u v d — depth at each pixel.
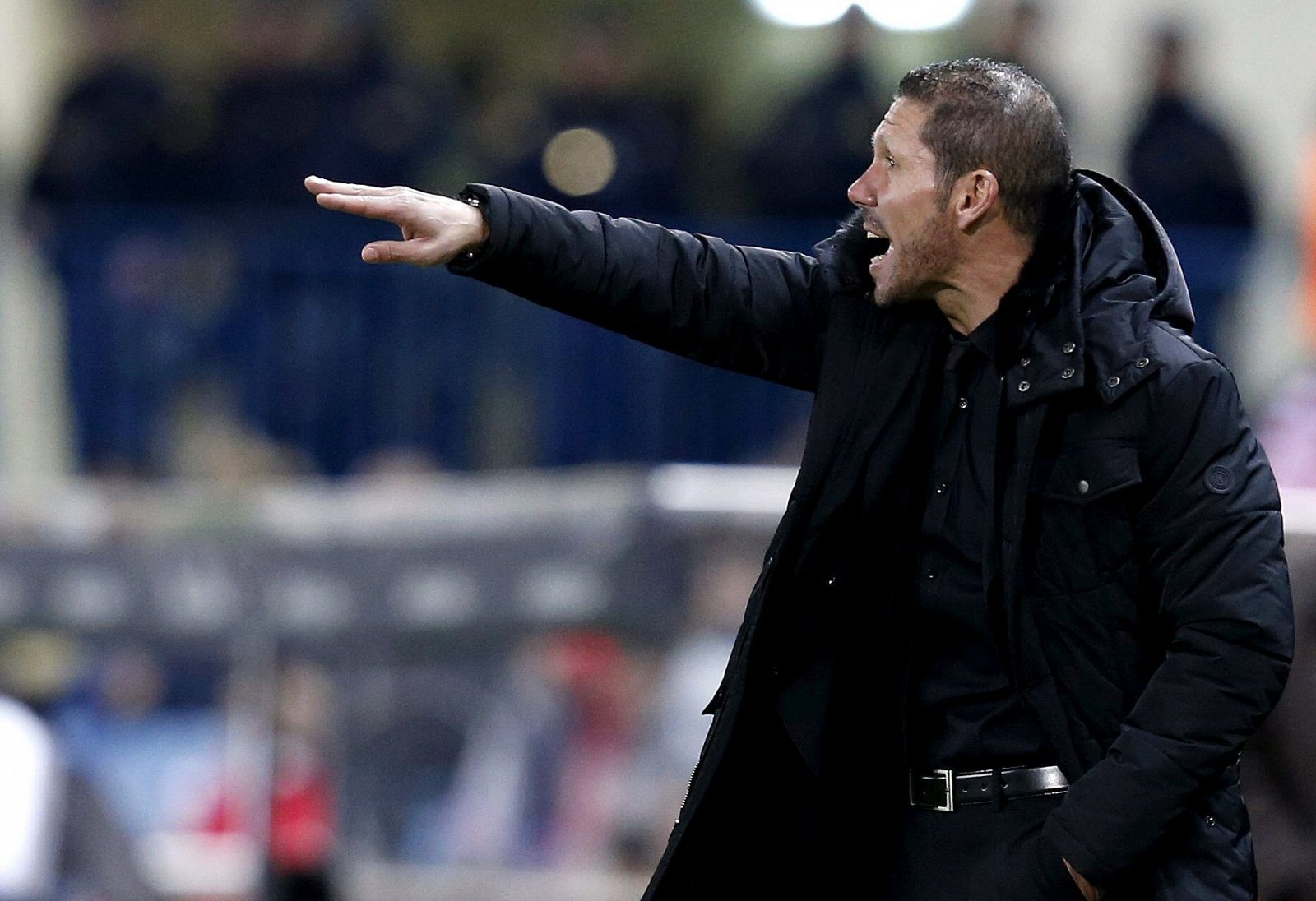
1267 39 31.75
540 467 25.41
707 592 21.94
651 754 21.88
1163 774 9.84
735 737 10.48
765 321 10.86
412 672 22.61
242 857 22.80
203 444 25.31
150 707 24.83
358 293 25.52
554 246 10.44
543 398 25.38
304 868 21.61
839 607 10.68
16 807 19.44
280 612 22.84
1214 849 10.27
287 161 27.50
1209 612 9.89
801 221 27.53
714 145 29.45
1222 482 9.88
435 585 22.66
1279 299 27.25
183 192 27.69
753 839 10.90
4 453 25.45
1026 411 10.13
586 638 22.31
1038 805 10.56
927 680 10.77
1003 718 10.61
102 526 23.17
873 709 10.92
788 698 10.68
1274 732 15.30
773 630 10.54
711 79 33.31
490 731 22.42
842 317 10.65
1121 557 10.14
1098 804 9.94
